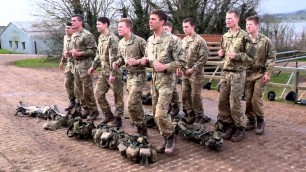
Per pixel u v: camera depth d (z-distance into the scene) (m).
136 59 6.04
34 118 8.07
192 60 6.93
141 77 6.07
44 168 5.20
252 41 6.13
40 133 6.91
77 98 7.89
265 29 26.00
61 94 11.19
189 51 6.91
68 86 8.15
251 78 6.55
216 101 10.00
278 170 5.01
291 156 5.52
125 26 6.03
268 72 6.34
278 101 9.85
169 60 5.38
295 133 6.70
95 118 7.78
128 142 5.57
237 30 6.01
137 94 6.09
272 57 6.34
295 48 25.48
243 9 21.61
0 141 6.44
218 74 13.61
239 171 4.98
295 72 9.59
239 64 5.98
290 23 26.81
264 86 6.52
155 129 7.06
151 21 5.32
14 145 6.22
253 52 5.94
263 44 6.39
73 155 5.70
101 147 6.00
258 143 6.11
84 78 7.48
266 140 6.27
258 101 6.52
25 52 41.03
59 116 7.46
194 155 5.58
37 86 12.86
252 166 5.15
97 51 7.16
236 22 5.98
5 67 20.30
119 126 7.18
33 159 5.55
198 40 6.85
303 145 6.01
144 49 6.01
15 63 23.05
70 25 7.68
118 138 5.86
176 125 6.46
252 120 6.86
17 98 10.54
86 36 7.38
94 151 5.86
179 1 21.06
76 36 7.41
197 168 5.09
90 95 7.62
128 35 6.10
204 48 6.84
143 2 21.11
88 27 21.06
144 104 9.18
